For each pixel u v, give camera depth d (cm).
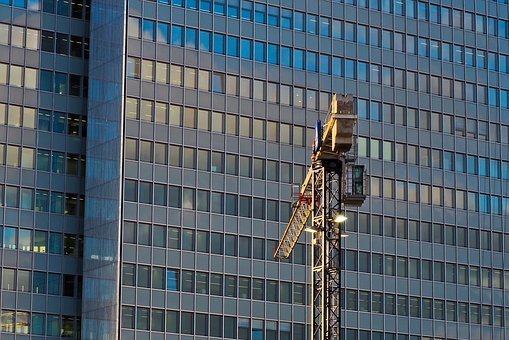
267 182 19400
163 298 18400
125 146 18512
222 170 19125
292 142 19650
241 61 19512
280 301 19200
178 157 18862
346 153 13625
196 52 19212
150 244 18438
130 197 18425
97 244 18762
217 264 18862
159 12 19062
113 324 18025
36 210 18988
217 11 19462
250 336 18912
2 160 18900
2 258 18675
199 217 18862
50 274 18912
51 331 18762
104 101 19062
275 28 19838
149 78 18825
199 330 18588
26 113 19138
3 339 18438
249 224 19188
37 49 19350
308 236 19538
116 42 18862
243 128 19362
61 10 19588
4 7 19250
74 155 19350
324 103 19975
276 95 19675
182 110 18975
